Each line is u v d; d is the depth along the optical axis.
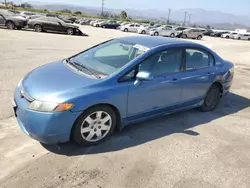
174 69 4.31
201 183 3.03
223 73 5.19
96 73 3.71
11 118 4.23
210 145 3.90
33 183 2.79
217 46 23.23
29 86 3.42
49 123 3.09
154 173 3.13
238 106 5.79
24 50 10.77
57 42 15.11
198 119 4.84
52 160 3.21
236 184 3.06
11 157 3.20
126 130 4.11
